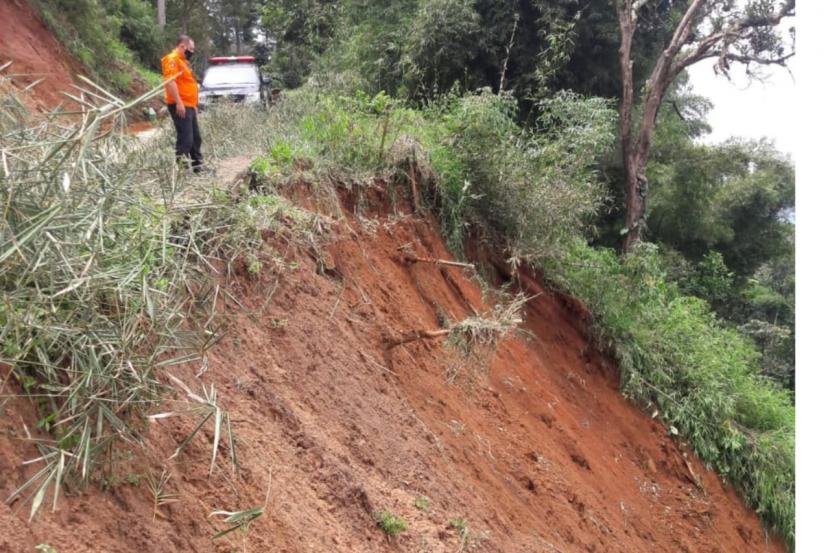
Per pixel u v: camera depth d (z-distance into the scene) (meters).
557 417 9.37
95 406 3.17
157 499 3.38
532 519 6.94
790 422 13.34
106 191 3.51
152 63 31.09
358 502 4.77
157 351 3.36
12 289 3.23
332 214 8.27
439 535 5.22
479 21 16.30
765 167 26.98
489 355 8.29
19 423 3.04
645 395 11.87
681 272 22.05
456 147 10.99
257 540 3.72
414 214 9.82
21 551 2.67
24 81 14.47
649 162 22.91
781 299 25.80
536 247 11.27
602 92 18.95
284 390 5.25
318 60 17.09
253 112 11.48
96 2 20.97
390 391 6.58
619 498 9.25
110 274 3.31
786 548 11.55
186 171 6.86
